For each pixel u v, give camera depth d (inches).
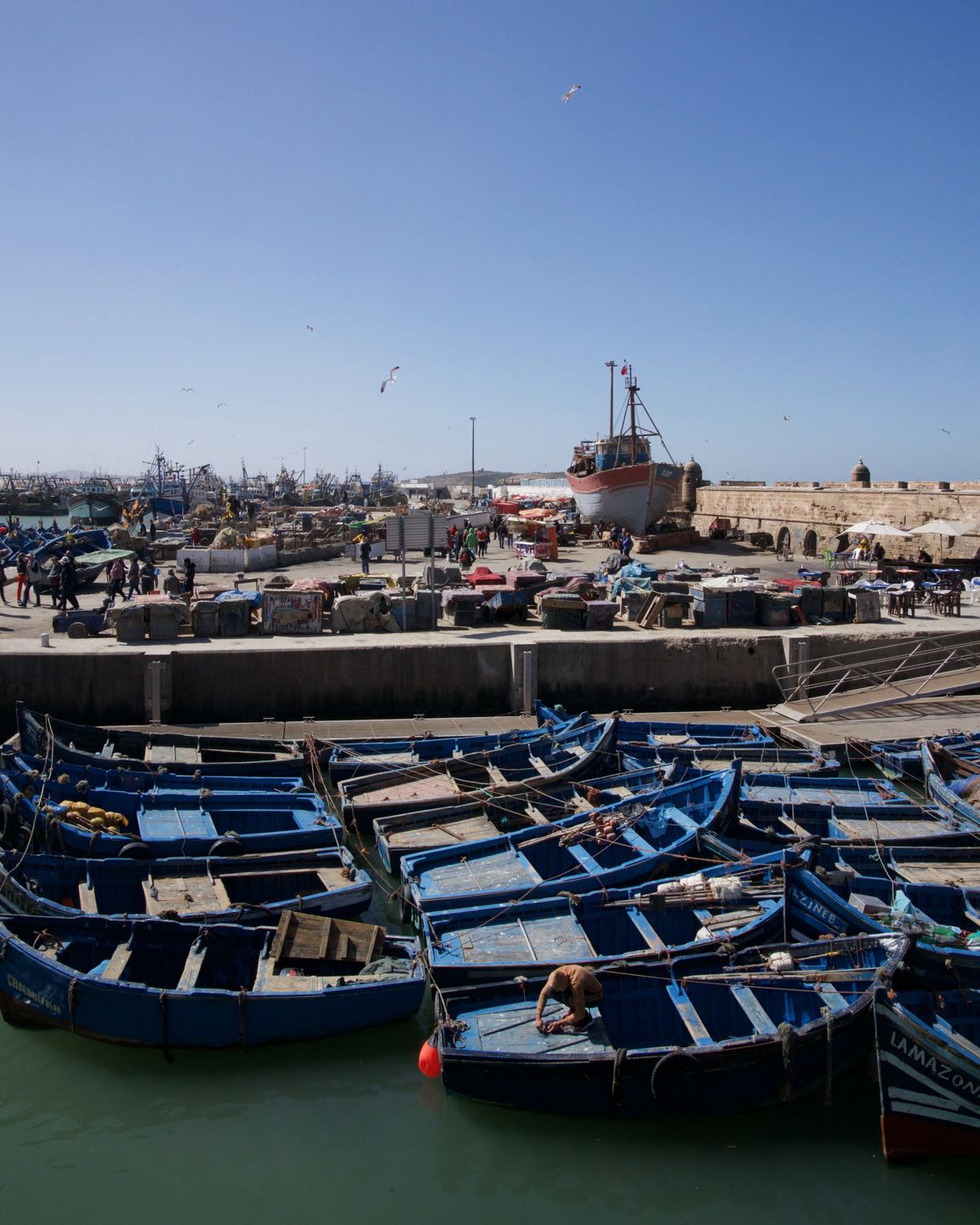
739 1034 434.9
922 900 527.2
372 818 676.1
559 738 804.6
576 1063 384.8
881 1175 379.9
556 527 1964.8
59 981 430.6
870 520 1868.8
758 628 1082.7
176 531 2571.4
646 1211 361.4
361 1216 358.0
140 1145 390.6
